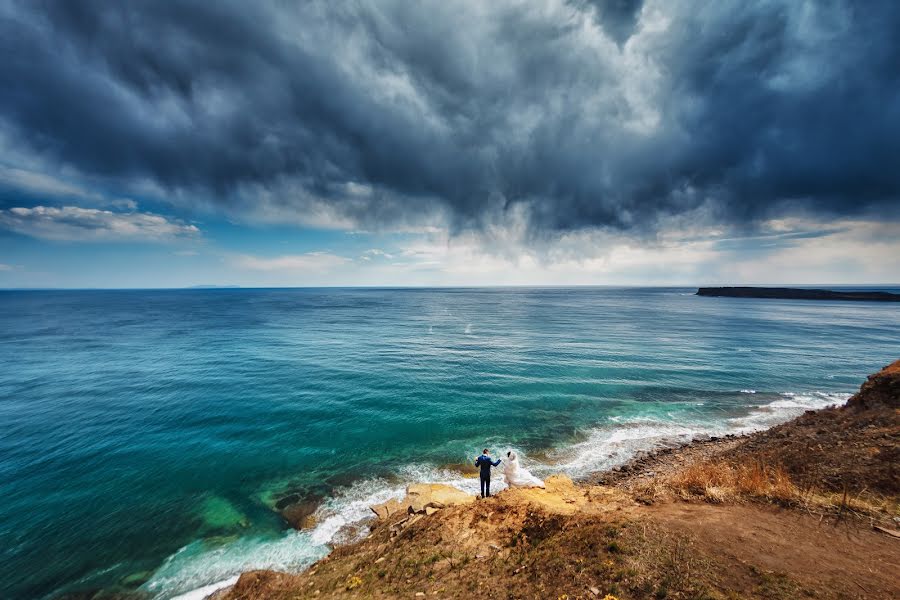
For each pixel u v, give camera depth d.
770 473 12.61
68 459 23.12
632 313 121.94
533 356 52.41
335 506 18.17
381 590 9.01
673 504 10.28
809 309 136.75
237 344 62.69
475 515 11.61
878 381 20.47
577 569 7.67
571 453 23.50
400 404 32.66
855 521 8.80
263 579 12.13
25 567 14.72
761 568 6.98
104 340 66.75
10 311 134.50
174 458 23.17
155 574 14.23
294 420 29.08
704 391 36.28
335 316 114.88
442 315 117.81
